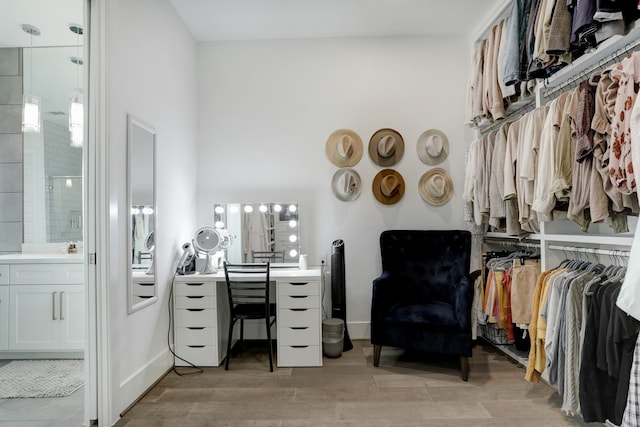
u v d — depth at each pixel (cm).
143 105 236
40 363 283
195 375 256
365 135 339
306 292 270
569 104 184
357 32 330
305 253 335
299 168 339
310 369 264
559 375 181
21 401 221
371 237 336
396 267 300
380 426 188
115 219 200
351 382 241
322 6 288
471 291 270
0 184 328
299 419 196
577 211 177
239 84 340
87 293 192
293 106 340
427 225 335
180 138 299
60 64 330
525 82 245
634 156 130
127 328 212
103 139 193
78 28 294
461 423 190
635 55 144
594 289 163
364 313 335
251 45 340
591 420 156
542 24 197
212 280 272
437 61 338
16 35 305
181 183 301
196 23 310
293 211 332
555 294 188
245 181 339
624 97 145
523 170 216
